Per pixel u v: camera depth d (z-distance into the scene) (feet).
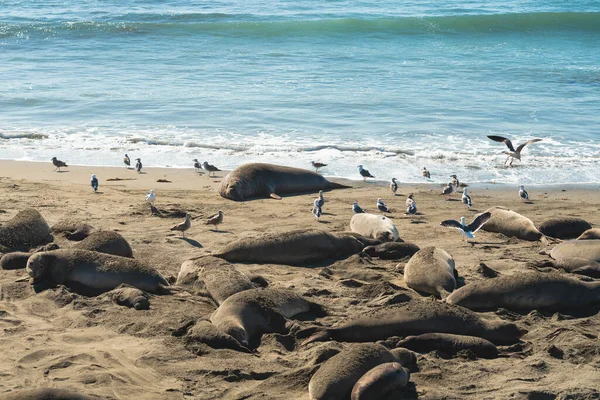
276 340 29.86
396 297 33.68
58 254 36.35
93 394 25.27
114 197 56.03
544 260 42.27
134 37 133.80
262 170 60.64
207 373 26.86
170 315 32.12
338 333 30.07
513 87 99.40
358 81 102.01
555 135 77.41
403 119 83.20
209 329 29.45
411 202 53.57
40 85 98.22
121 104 88.74
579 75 106.73
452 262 39.17
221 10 167.02
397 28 141.28
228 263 36.88
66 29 137.18
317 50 124.06
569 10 167.94
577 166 68.08
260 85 99.14
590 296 34.76
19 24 139.85
